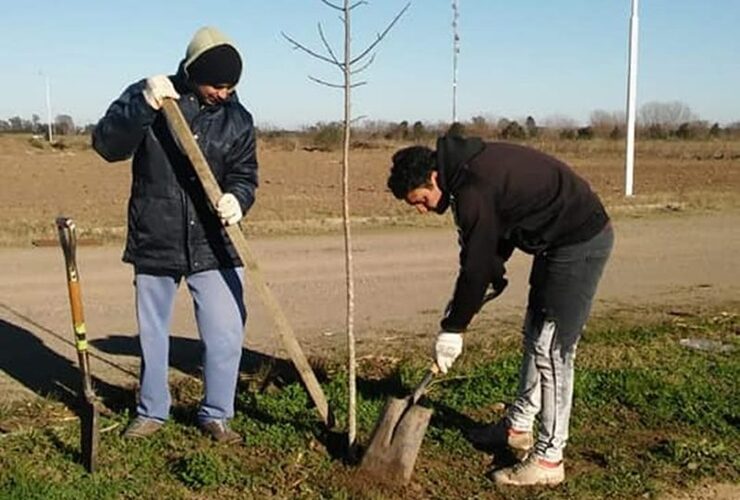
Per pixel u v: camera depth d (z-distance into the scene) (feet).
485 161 14.24
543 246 14.82
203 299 16.56
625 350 22.99
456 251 40.63
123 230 44.60
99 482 15.26
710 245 43.98
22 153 155.33
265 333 25.16
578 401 19.35
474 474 16.08
